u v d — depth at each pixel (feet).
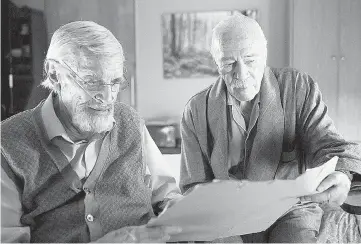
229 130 4.40
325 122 4.22
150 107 12.11
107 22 9.68
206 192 2.77
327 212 4.38
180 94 12.13
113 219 3.49
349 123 10.36
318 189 3.42
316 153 4.13
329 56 10.36
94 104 3.37
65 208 3.45
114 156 3.65
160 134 10.30
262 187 2.89
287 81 4.37
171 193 4.01
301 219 4.04
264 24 11.42
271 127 4.22
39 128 3.49
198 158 4.43
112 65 3.34
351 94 10.34
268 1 11.36
